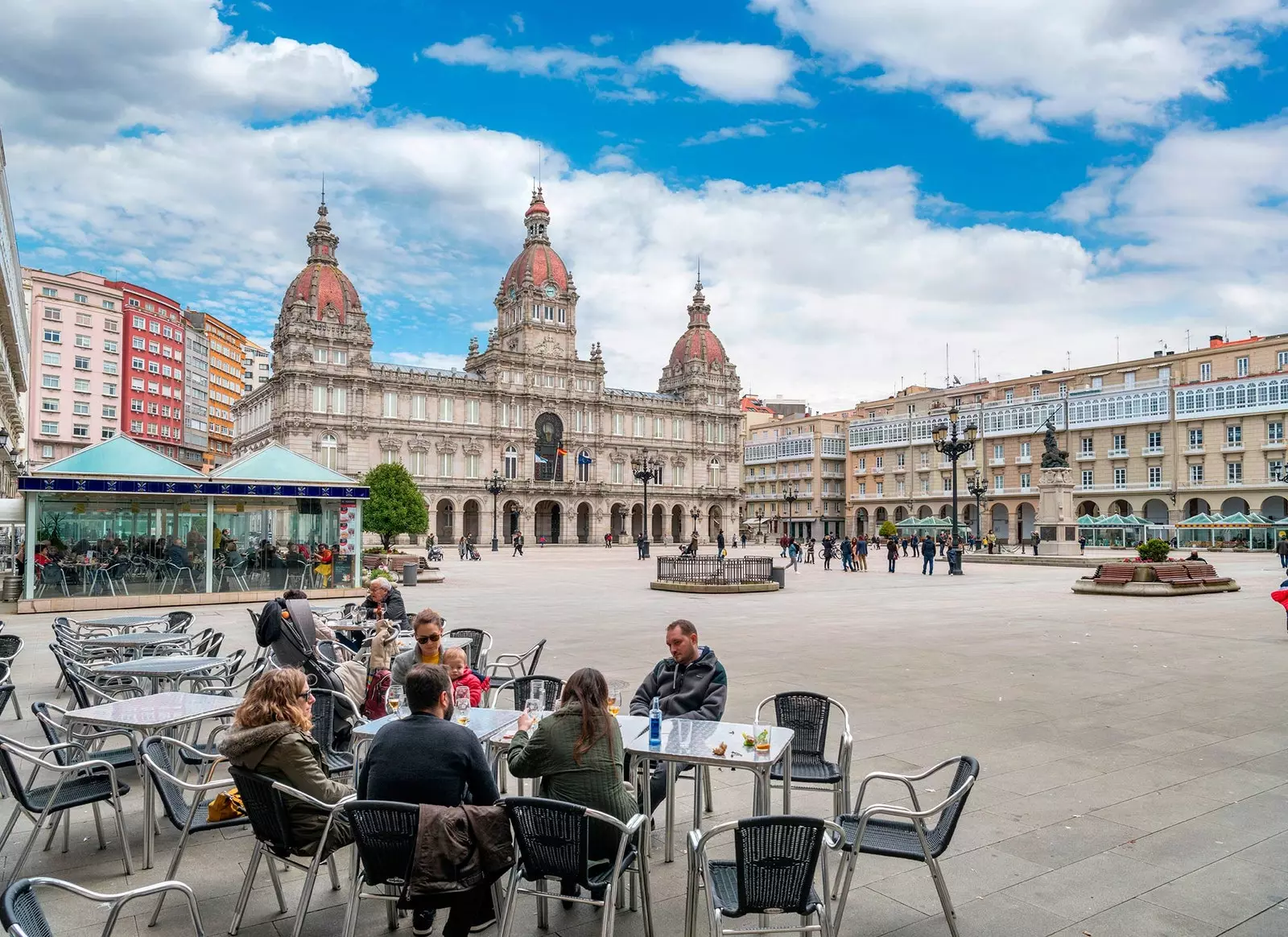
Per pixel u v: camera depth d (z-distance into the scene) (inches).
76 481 872.9
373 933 207.9
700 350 4397.1
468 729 203.0
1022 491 3260.3
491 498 3592.5
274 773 207.9
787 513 4384.8
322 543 1024.2
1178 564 1052.5
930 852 194.9
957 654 581.0
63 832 265.9
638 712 283.9
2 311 1380.4
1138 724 386.6
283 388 3280.0
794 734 249.3
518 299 3860.7
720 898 183.8
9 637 430.9
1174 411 2869.1
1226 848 246.1
